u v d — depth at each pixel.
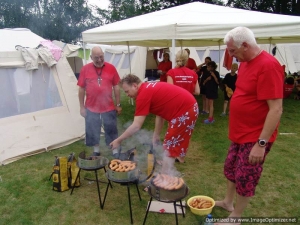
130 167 2.27
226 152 3.81
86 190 2.86
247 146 1.93
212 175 3.15
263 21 3.93
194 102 2.62
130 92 2.37
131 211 2.30
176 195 1.93
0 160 3.52
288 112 6.19
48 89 4.11
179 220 2.31
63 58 4.40
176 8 5.38
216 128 4.99
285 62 11.23
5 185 2.98
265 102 1.81
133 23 4.82
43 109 4.05
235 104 1.96
